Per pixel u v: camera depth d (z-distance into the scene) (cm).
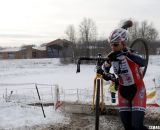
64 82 2533
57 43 8519
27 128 709
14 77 3161
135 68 452
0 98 1286
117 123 721
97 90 397
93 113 816
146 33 5159
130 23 470
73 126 712
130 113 462
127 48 455
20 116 813
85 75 3225
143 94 454
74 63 5450
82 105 830
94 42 5722
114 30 446
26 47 8762
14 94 1617
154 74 2881
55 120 771
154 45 5506
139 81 456
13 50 8762
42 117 804
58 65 5203
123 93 464
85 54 5666
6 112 839
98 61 432
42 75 3384
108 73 459
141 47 527
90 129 684
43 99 1380
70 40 6350
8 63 5666
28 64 5478
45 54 8638
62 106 864
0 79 2930
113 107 785
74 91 1714
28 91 1845
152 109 778
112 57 448
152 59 5244
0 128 716
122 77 458
